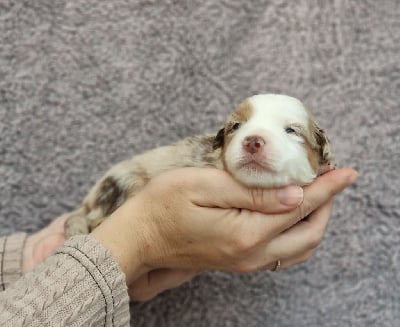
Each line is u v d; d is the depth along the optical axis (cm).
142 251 24
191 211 23
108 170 32
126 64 35
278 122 25
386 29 35
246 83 35
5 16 34
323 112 35
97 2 35
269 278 34
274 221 23
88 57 35
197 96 35
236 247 23
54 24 35
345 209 34
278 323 33
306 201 23
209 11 35
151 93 35
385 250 34
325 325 33
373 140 35
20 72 35
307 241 25
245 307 34
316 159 25
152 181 24
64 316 20
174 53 35
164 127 35
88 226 29
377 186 34
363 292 34
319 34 35
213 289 34
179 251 24
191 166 28
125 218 24
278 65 35
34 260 29
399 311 33
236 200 22
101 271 22
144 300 30
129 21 35
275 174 22
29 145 35
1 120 34
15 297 21
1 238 30
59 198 35
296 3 35
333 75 35
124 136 35
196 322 33
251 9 35
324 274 34
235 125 26
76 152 35
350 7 35
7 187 34
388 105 35
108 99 35
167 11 35
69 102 35
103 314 22
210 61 35
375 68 35
